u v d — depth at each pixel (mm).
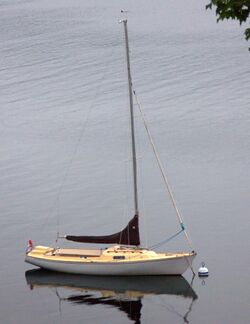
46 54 135375
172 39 143375
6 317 52500
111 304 54000
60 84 117562
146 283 56812
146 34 148250
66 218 71000
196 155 87062
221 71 119562
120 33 148875
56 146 92562
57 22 163000
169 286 56250
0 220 70750
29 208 73625
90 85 116125
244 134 92812
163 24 157750
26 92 114688
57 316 52469
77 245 65500
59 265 58406
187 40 142000
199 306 53250
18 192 78188
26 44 143250
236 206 72500
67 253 59094
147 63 126500
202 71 120188
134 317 52062
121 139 93500
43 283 57312
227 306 53062
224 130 94312
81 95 111562
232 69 120312
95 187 79062
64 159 88000
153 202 74562
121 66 125812
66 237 59625
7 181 81500
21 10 180500
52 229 68562
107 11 173375
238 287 55688
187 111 102062
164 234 66875
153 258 57156
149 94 110000
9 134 98062
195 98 107188
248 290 55125
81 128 98125
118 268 57438
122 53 133625
